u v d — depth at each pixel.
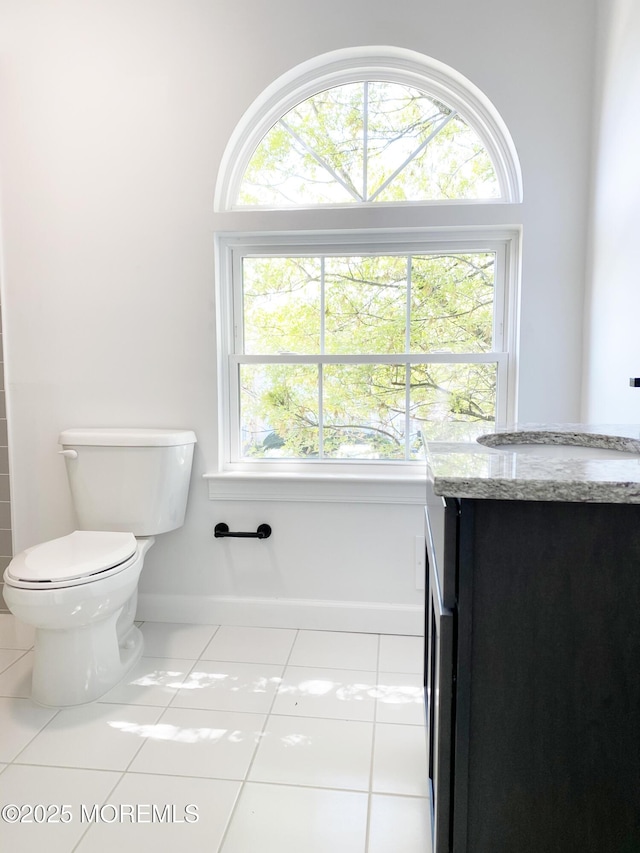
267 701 1.66
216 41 1.95
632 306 1.46
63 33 2.01
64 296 2.11
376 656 1.92
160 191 2.03
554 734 0.83
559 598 0.80
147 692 1.71
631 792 0.83
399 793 1.31
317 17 1.90
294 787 1.32
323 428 2.16
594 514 0.79
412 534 2.05
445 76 1.93
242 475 2.08
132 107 2.01
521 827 0.85
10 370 2.16
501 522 0.80
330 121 2.04
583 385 1.88
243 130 2.03
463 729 0.84
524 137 1.86
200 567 2.16
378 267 2.08
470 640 0.82
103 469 1.97
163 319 2.08
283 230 2.00
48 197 2.08
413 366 2.09
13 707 1.64
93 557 1.66
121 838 1.18
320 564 2.11
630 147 1.47
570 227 1.87
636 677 0.81
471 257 2.04
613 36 1.61
